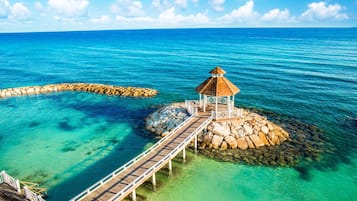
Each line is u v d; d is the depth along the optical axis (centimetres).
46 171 2322
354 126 3222
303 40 16538
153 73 6881
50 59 9919
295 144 2700
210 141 2619
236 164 2348
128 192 1759
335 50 10644
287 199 1911
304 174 2211
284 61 8019
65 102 4500
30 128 3359
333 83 5334
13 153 2675
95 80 6247
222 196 1939
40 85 5719
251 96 4575
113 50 12750
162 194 1950
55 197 1950
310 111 3778
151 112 3828
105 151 2675
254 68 7012
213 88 2722
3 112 4019
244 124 2767
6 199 1614
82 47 14638
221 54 10162
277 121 3350
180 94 4844
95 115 3791
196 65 7869
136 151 2650
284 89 4984
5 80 6381
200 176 2183
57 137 3059
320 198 1923
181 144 2325
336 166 2331
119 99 4588
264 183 2097
